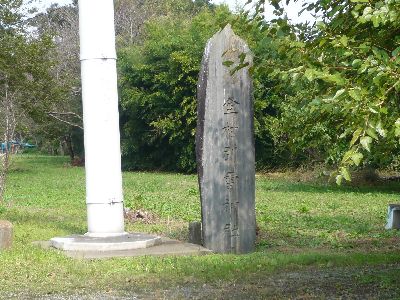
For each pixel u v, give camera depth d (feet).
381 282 22.11
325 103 13.21
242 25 19.10
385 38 15.10
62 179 87.56
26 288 21.12
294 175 85.10
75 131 124.06
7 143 54.03
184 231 37.35
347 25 15.96
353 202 54.29
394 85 12.32
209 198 29.58
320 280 22.70
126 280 22.35
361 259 26.73
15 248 27.78
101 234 29.19
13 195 62.59
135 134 108.17
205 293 20.59
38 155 173.47
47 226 36.96
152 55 98.73
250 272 24.07
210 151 29.63
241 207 30.04
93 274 23.18
